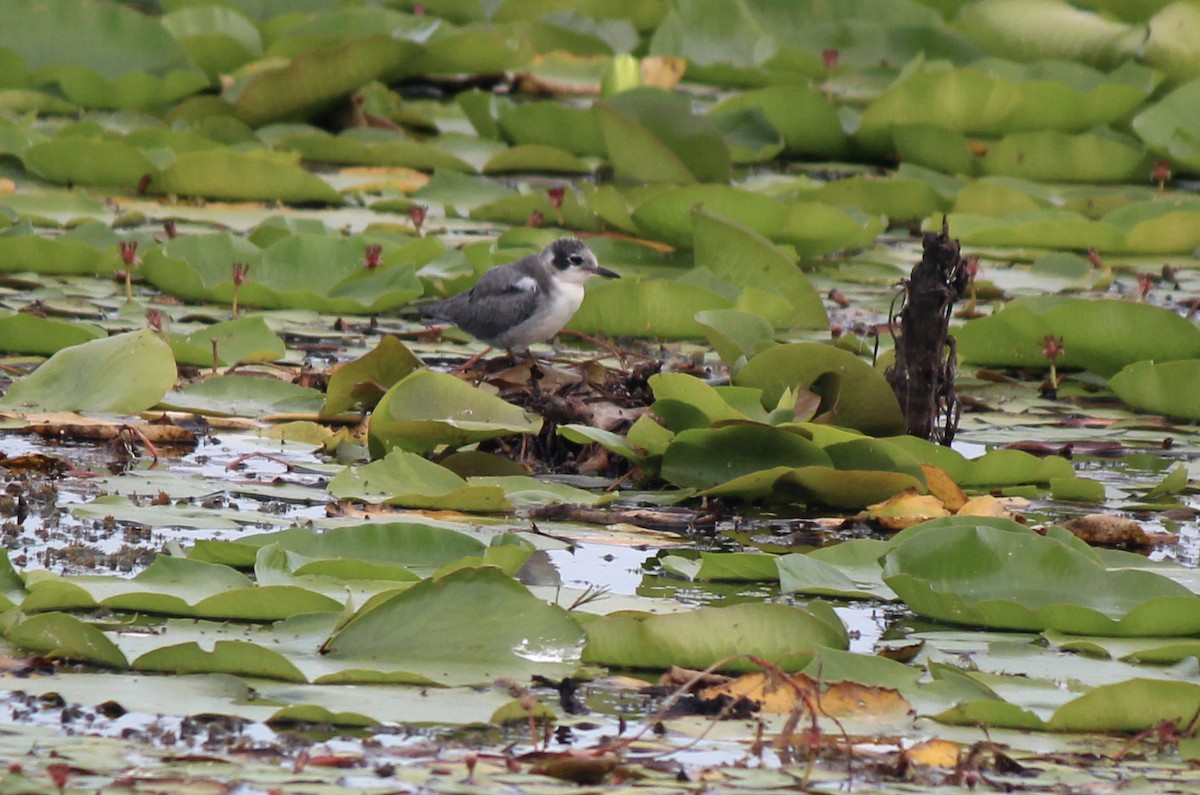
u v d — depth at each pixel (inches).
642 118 848.3
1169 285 714.8
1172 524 430.3
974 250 779.4
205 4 1139.3
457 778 249.8
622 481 455.2
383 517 399.5
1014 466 458.6
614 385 509.0
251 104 944.9
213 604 320.5
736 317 535.8
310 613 320.8
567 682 297.6
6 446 453.7
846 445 442.9
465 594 313.1
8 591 328.8
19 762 247.6
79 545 369.7
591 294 612.4
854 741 274.7
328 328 610.9
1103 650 323.9
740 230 637.3
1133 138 969.5
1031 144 919.7
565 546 389.1
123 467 438.9
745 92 1010.1
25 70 960.9
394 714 273.9
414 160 911.7
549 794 245.9
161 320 568.1
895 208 836.6
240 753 256.5
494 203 793.6
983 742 268.7
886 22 1142.3
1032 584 357.4
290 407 509.7
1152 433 521.0
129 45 999.0
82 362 492.4
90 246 663.1
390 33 1015.0
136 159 796.0
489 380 510.0
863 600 359.9
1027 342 588.7
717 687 293.7
